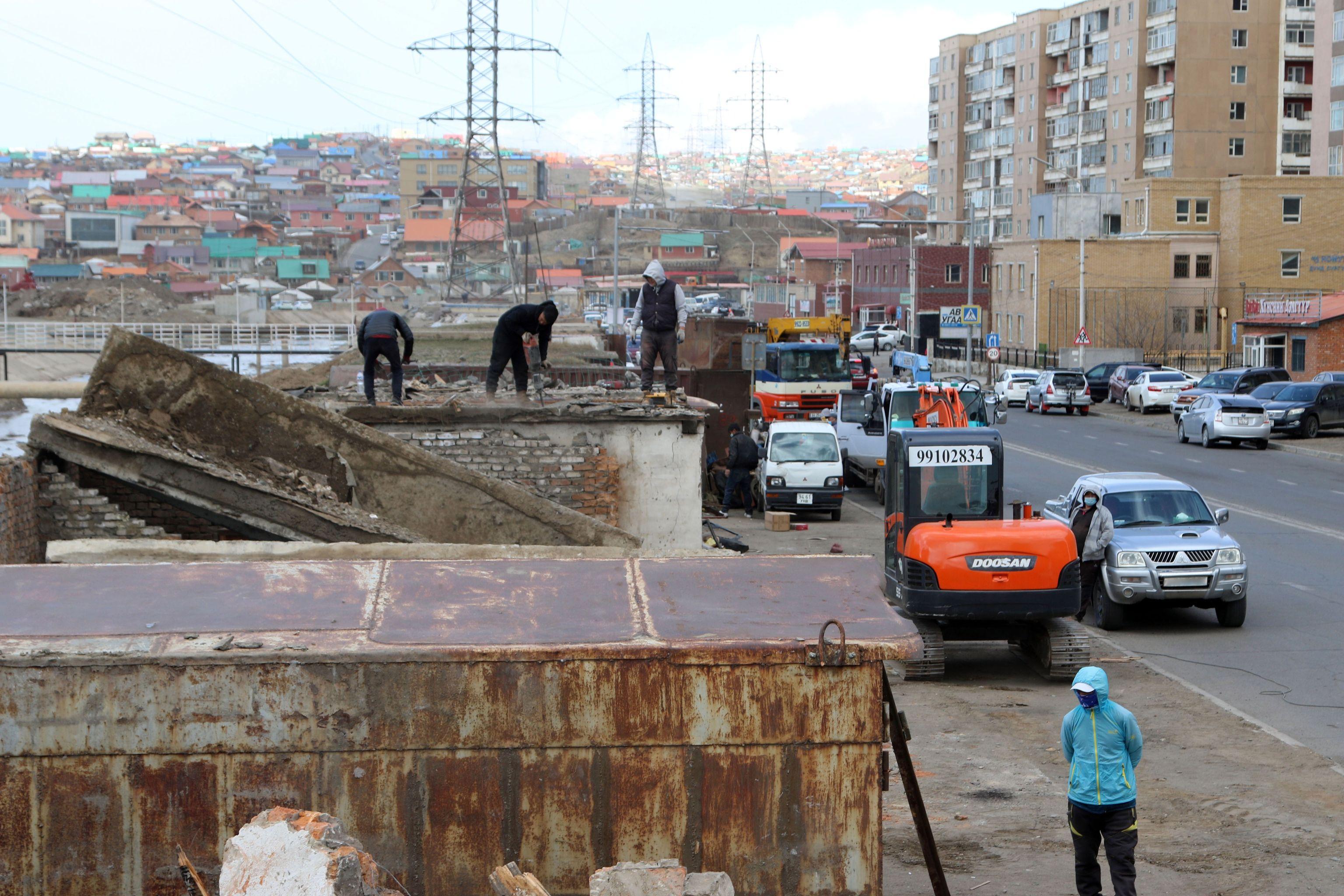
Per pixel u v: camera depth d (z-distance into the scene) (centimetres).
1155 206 8312
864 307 10875
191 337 4512
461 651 575
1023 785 1108
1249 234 7994
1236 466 3531
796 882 594
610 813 586
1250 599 1911
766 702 590
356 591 634
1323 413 4212
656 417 1642
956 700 1434
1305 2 10281
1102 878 880
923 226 14588
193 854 566
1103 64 11556
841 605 638
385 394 1809
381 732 573
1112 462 3694
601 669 582
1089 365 7250
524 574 661
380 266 19700
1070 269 8181
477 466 1634
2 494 1052
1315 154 8325
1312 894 851
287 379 2381
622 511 1656
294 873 510
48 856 562
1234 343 8019
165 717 563
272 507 1203
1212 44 10594
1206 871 898
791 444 2842
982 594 1491
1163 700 1387
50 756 561
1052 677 1512
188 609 607
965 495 1631
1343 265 7962
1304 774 1127
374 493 1346
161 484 1182
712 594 646
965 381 2558
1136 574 1702
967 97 13800
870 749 595
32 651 559
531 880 547
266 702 567
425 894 578
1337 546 2312
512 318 1645
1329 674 1488
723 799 591
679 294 1709
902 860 919
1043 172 12531
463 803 579
